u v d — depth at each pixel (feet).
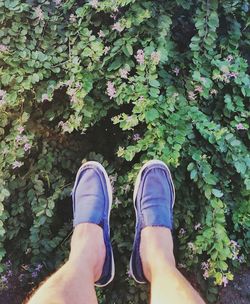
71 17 2.72
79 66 2.60
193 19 2.72
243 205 2.79
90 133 2.85
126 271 2.71
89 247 2.40
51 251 2.75
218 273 2.52
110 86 2.55
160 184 2.62
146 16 2.53
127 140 2.71
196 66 2.68
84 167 2.72
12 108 2.72
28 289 2.80
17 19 2.71
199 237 2.55
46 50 2.71
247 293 2.94
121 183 2.68
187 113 2.59
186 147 2.59
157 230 2.52
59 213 2.89
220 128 2.68
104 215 2.60
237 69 2.70
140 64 2.55
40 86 2.67
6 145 2.69
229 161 2.60
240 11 2.81
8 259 2.81
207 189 2.53
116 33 2.63
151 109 2.48
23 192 2.74
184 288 2.06
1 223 2.64
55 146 2.80
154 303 2.04
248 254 2.94
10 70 2.63
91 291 2.08
